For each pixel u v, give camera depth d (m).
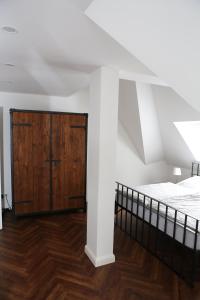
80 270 2.37
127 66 2.15
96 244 2.41
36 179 3.64
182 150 4.46
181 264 2.51
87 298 1.99
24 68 2.32
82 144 3.88
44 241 2.96
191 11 1.26
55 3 1.10
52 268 2.39
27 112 3.48
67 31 1.42
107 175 2.33
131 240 3.05
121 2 1.13
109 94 2.24
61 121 3.69
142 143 4.51
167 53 1.34
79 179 3.93
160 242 2.99
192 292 2.11
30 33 1.48
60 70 2.37
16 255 2.62
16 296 1.99
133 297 2.02
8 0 1.08
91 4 1.09
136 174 5.02
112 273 2.34
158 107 3.89
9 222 3.54
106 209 2.38
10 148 3.78
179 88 1.47
